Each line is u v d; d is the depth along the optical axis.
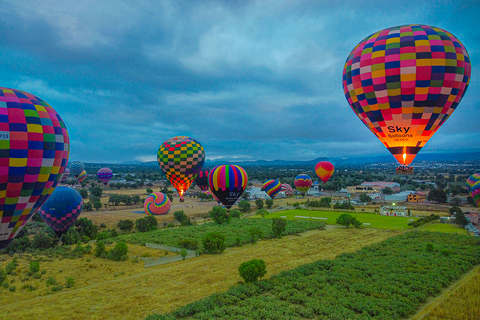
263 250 54.56
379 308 30.83
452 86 35.44
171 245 56.75
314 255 51.19
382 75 36.19
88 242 61.09
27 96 29.53
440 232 65.81
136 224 73.25
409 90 35.50
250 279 37.12
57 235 58.84
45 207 55.91
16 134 27.44
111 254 49.34
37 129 28.66
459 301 32.09
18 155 27.55
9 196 28.08
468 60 36.19
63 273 42.19
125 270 43.59
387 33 37.09
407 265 43.78
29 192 29.14
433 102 35.78
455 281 38.66
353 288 36.03
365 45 38.09
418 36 35.31
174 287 37.09
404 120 37.16
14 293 35.38
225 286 37.34
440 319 29.05
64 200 56.41
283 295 34.22
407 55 34.97
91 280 39.69
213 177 59.84
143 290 36.16
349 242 60.69
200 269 43.84
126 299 33.69
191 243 54.44
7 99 28.03
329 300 32.97
